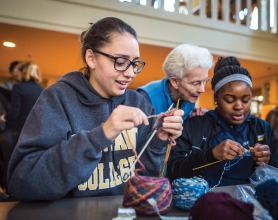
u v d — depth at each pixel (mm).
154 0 3689
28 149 634
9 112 2051
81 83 796
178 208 582
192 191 551
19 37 3494
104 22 750
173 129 733
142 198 510
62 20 2984
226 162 1021
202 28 3791
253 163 1089
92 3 3098
